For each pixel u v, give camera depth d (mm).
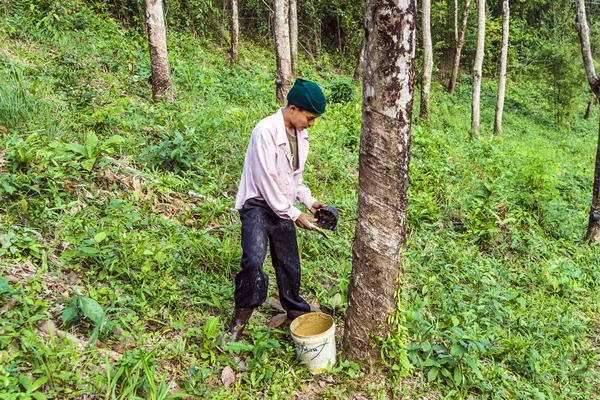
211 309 3236
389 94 2541
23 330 2385
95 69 7906
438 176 6836
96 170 4223
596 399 3545
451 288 4199
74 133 4992
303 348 2814
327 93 13586
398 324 2891
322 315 3025
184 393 2385
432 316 3764
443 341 3441
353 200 5664
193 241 3711
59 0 10383
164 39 7531
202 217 4352
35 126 4562
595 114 30703
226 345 2797
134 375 2428
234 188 5008
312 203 3076
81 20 10648
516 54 29875
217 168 5117
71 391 2254
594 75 6688
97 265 3174
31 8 9359
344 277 4098
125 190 4227
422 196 6043
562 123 25250
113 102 6359
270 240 2986
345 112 9031
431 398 2969
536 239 5891
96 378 2293
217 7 18188
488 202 6035
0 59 6504
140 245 3389
